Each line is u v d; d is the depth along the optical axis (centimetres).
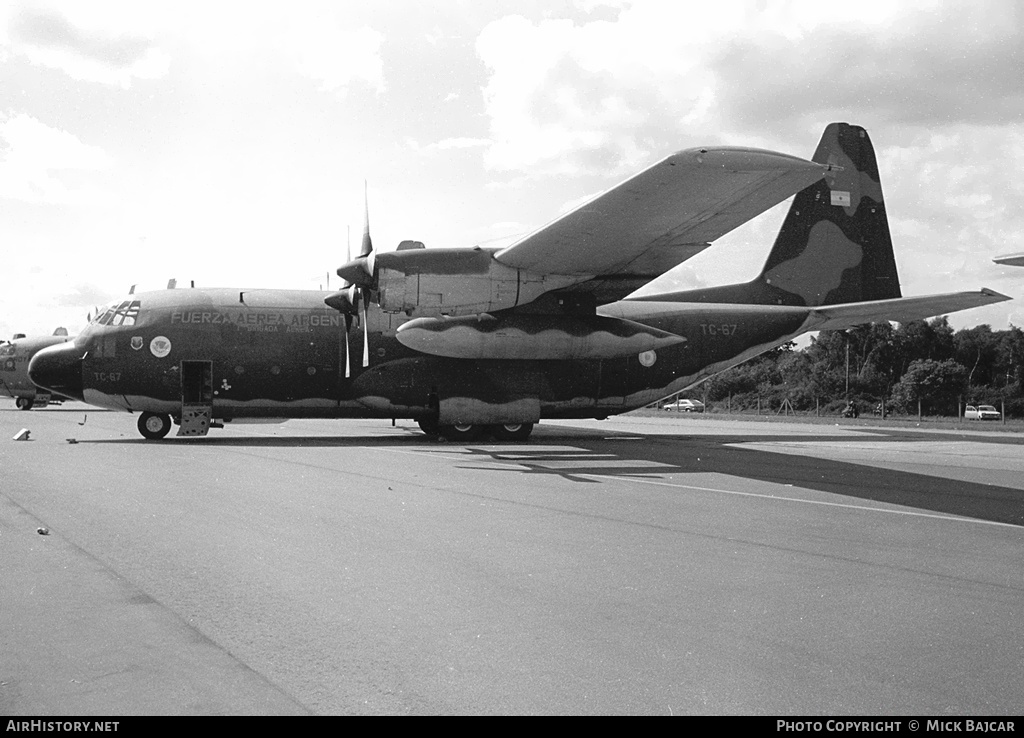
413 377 1891
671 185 1272
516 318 1781
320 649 441
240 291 1922
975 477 1280
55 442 1750
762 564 647
